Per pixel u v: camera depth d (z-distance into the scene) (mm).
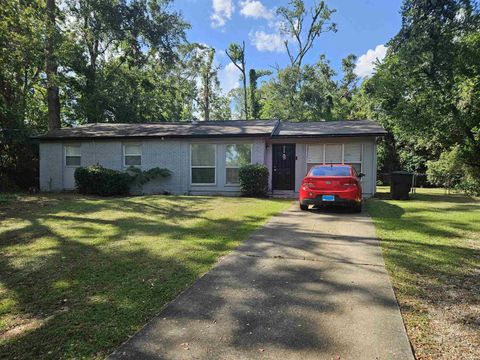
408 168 21969
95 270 4117
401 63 15281
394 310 3010
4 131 16516
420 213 8367
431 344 2480
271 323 2775
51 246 5254
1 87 17703
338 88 41469
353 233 6129
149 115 29281
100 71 25250
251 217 7863
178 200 11109
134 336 2574
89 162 15383
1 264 4363
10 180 16703
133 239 5703
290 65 34844
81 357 2301
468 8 14531
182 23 24906
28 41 14844
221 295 3367
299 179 13734
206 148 14211
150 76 28031
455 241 5469
